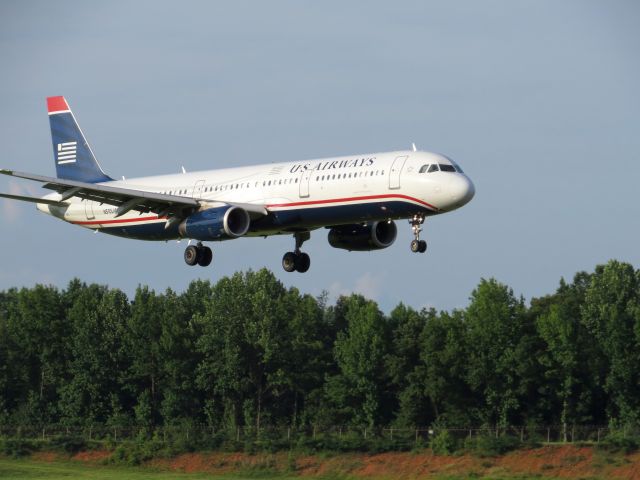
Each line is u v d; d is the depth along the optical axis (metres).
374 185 176.38
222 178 195.75
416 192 173.50
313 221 183.25
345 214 179.88
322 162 184.75
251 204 185.88
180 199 186.75
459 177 173.12
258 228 188.00
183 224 185.00
